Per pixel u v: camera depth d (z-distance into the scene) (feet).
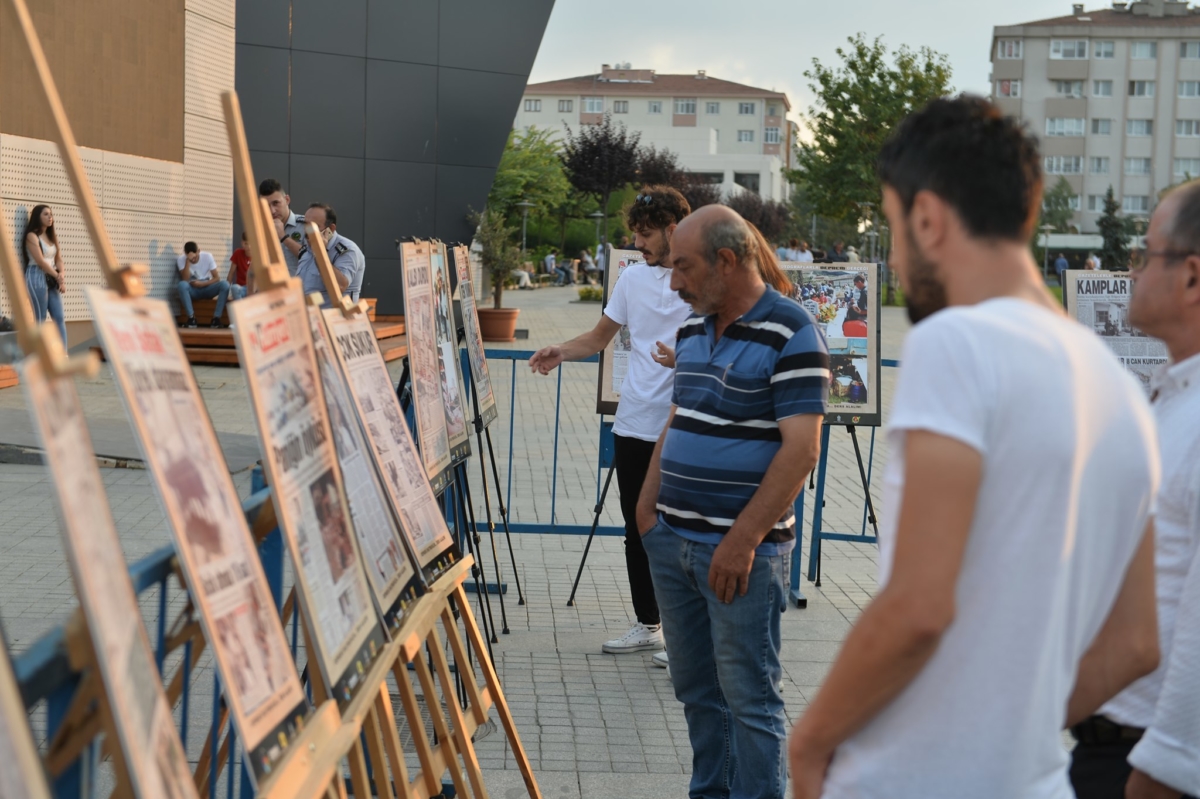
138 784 4.07
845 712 4.82
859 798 4.95
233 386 40.81
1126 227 209.56
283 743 5.63
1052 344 4.66
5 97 41.11
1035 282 4.99
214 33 56.29
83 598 3.89
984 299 4.89
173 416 5.30
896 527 4.67
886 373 33.68
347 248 27.37
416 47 62.39
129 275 5.10
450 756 9.13
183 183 53.67
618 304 15.24
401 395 14.56
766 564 10.05
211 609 5.23
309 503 6.50
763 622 10.11
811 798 5.15
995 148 4.86
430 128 63.21
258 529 7.18
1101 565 5.01
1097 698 5.48
